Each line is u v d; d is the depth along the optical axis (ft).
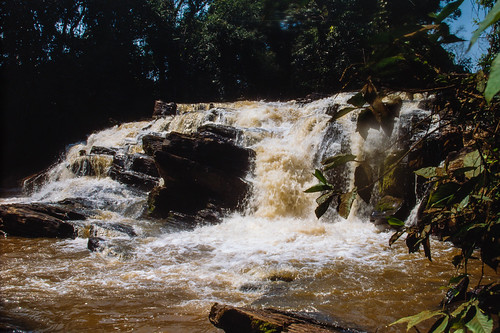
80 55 94.22
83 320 14.89
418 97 34.06
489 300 3.84
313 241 27.32
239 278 20.08
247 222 33.78
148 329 14.06
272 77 77.46
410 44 3.34
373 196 32.24
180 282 19.54
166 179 37.42
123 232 30.04
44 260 23.98
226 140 38.63
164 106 70.69
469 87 3.59
